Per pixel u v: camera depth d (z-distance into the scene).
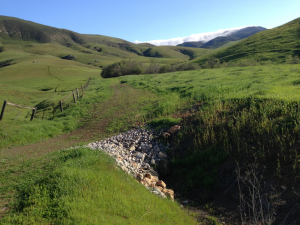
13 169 7.37
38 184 4.87
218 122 9.30
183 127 10.25
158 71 63.94
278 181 5.77
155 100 18.47
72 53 192.00
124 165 7.45
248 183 6.08
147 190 5.87
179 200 6.44
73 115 18.34
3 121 14.77
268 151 6.77
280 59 55.75
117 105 19.69
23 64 92.00
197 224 5.10
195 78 28.52
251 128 8.09
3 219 3.98
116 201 4.47
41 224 3.68
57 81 60.53
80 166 5.67
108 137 11.99
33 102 31.25
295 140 6.66
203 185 6.78
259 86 14.06
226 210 5.63
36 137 13.16
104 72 70.12
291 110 7.96
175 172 7.86
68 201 4.16
